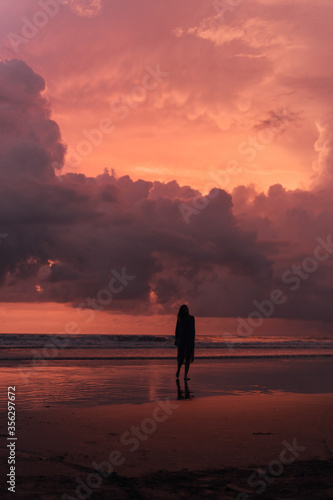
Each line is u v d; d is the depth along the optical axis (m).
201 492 3.33
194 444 4.88
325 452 4.51
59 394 9.68
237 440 5.07
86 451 4.60
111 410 7.38
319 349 35.72
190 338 12.48
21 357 20.36
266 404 7.95
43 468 3.96
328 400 8.50
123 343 37.78
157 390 10.50
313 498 3.18
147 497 3.24
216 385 11.51
